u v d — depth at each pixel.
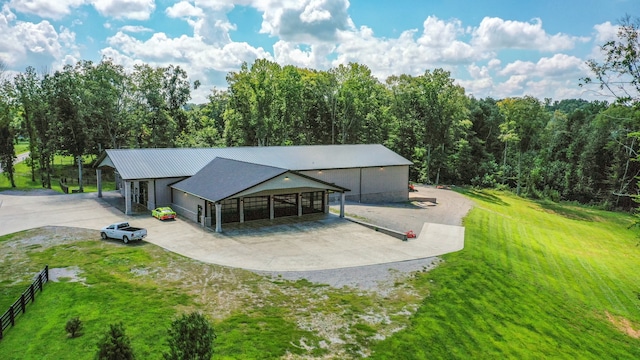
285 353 13.73
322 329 15.38
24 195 44.28
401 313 17.00
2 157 52.59
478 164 76.50
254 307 16.84
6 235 27.06
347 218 33.41
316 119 68.31
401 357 14.09
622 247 39.03
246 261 22.25
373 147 49.81
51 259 22.27
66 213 34.16
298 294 18.25
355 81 64.06
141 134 66.00
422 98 64.62
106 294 17.69
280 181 30.22
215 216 30.34
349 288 19.12
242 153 42.69
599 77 20.64
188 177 36.22
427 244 27.20
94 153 62.78
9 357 13.01
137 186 38.66
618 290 26.42
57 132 56.44
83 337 14.13
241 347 13.88
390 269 21.84
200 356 9.91
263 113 58.12
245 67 57.94
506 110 72.25
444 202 46.91
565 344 17.80
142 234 25.38
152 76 61.56
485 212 42.72
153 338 14.16
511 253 29.09
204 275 20.12
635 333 20.94
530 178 66.44
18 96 54.72
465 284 20.95
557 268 28.38
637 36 19.67
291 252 24.06
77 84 57.06
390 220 34.34
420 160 69.88
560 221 48.22
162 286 18.70
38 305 16.62
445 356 14.70
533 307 20.69
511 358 15.60
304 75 75.00
